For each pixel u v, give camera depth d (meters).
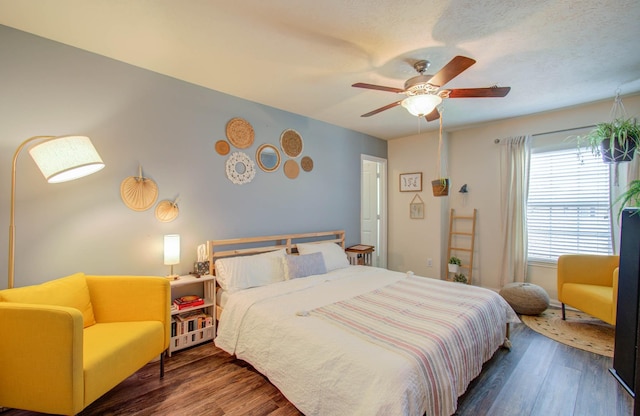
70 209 2.22
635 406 1.38
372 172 5.16
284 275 3.03
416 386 1.38
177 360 2.40
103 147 2.35
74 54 2.21
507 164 3.95
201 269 2.78
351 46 2.13
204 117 2.92
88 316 2.02
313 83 2.79
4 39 1.96
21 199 2.03
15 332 1.50
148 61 2.41
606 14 1.76
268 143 3.44
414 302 2.25
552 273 3.71
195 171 2.87
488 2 1.66
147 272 2.58
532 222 3.88
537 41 2.06
